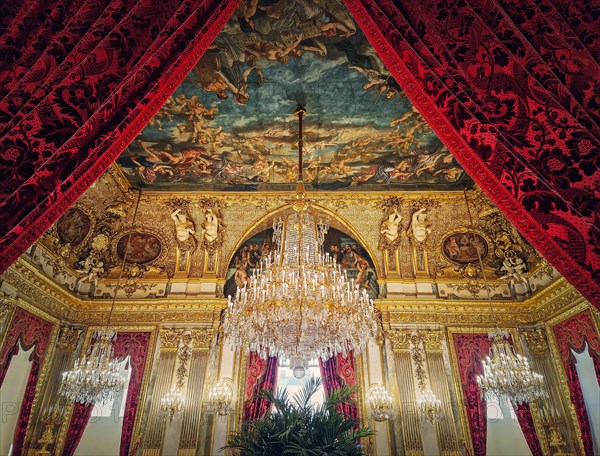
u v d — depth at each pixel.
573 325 9.22
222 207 11.20
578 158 2.09
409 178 10.51
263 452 5.78
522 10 2.39
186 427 9.03
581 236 1.99
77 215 10.20
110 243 11.26
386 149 9.31
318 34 6.43
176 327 10.38
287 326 6.75
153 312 10.59
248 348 7.80
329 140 9.00
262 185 10.78
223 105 7.93
